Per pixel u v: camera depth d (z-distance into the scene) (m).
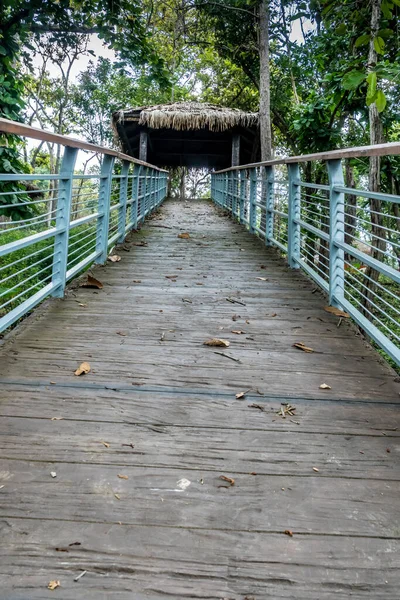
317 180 8.53
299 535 1.33
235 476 1.59
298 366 2.56
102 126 18.70
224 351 2.75
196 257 5.64
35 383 2.25
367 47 5.34
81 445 1.75
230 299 3.85
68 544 1.27
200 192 29.03
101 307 3.53
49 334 2.93
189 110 13.95
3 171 5.43
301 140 8.23
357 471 1.64
